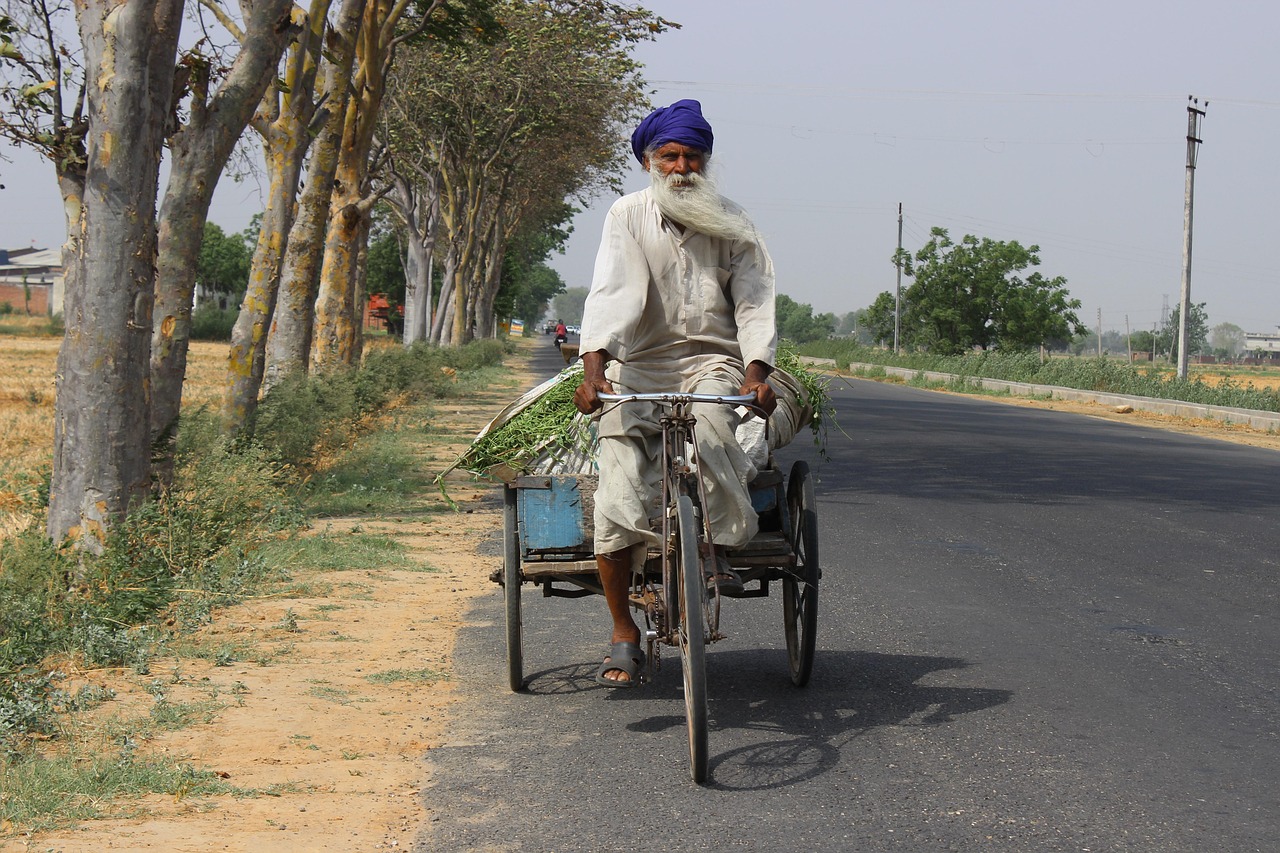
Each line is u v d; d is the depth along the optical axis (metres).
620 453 4.61
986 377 44.53
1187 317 36.69
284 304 16.42
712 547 4.49
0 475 12.68
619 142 35.44
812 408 5.32
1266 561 9.10
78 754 4.41
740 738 4.76
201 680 5.52
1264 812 4.02
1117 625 6.88
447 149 38.66
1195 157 36.25
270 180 12.78
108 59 7.25
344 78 16.08
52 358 46.41
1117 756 4.58
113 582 6.81
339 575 8.22
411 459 14.97
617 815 3.93
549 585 5.36
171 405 9.26
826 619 6.96
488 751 4.59
